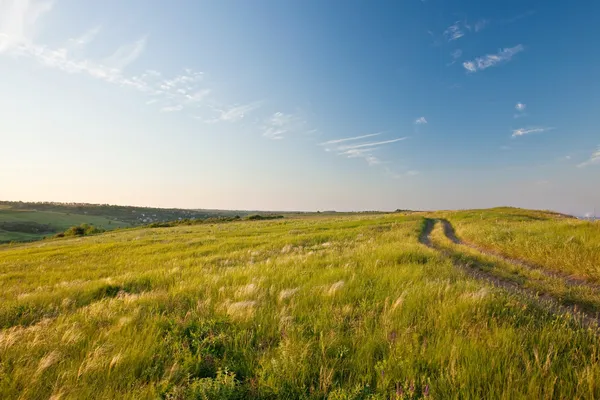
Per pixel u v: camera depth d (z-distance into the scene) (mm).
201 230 48062
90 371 3275
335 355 3529
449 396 2707
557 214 42562
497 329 3793
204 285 7488
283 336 3984
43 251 29047
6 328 5379
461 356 3279
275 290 6594
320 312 4898
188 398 2773
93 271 14047
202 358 3670
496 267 9453
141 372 3402
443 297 5336
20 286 11000
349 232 25938
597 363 3012
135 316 5082
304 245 19422
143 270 12836
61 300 7441
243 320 4656
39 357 3738
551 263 9461
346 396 2668
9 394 2957
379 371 3107
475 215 41156
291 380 3020
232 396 2785
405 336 3805
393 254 10625
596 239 9969
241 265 11672
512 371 2910
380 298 5551
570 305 5773
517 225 18672
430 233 24719
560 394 2625
